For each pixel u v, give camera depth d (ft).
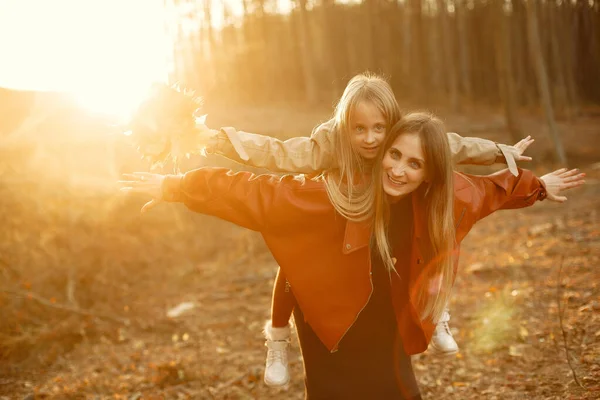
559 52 106.52
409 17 119.85
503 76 66.95
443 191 8.71
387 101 8.82
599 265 23.56
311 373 9.70
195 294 27.30
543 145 69.82
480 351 17.37
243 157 8.97
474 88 122.42
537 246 28.25
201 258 32.89
